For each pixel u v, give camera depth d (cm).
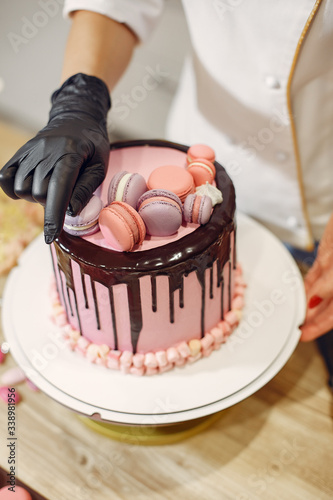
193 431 92
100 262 76
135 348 86
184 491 86
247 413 96
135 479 88
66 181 70
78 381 86
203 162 86
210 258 79
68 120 79
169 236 79
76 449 92
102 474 89
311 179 110
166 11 163
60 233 74
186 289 80
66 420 96
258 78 100
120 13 96
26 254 109
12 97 215
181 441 93
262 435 93
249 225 113
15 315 96
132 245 76
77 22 97
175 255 76
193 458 91
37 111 213
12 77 209
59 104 84
